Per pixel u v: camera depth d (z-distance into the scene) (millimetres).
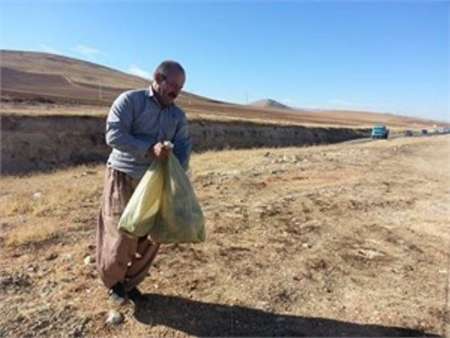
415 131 88562
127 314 4203
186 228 3832
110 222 3998
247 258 5676
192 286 4805
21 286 4688
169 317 4195
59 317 4113
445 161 22141
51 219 7215
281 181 11531
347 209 8641
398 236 7082
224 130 44250
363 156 20922
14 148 28250
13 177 16125
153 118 3910
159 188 3795
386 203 9391
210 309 4375
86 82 129000
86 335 3900
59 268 5133
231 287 4840
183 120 4094
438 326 4305
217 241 6223
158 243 4004
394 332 4176
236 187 10344
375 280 5289
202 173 12539
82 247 5812
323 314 4438
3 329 3922
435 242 6883
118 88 127938
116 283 4250
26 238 6062
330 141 59219
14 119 29750
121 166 3961
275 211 8039
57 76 126312
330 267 5582
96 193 9523
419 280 5352
